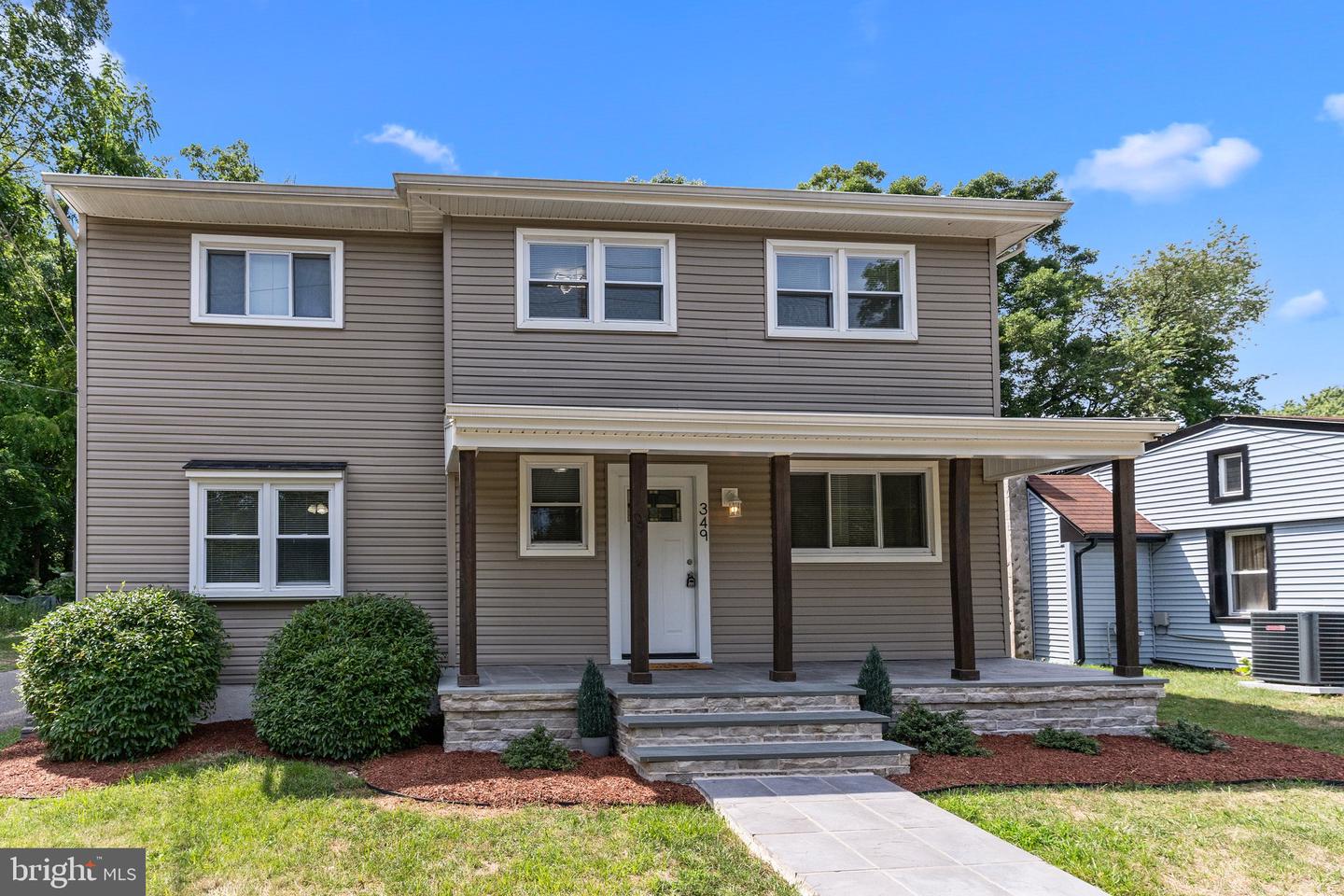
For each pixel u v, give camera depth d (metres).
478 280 9.84
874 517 10.76
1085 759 7.94
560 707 8.05
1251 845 5.76
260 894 4.83
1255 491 14.31
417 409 10.10
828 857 5.22
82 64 18.92
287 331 9.97
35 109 18.97
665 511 10.28
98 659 7.91
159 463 9.56
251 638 9.54
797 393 10.31
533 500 9.99
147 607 8.43
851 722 7.71
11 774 7.50
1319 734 9.37
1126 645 9.27
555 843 5.58
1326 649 12.25
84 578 9.32
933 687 8.73
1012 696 8.83
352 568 9.82
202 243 9.87
